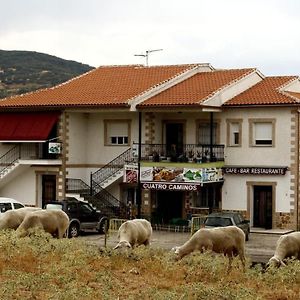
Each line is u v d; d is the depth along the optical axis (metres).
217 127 45.31
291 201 43.12
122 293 18.42
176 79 48.62
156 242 36.97
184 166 43.19
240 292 18.36
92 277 20.19
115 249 24.72
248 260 24.16
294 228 43.00
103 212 44.66
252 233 41.94
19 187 48.09
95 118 47.84
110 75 52.22
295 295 19.09
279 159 43.56
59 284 19.14
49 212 27.91
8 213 28.75
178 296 17.73
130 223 27.19
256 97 44.88
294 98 43.31
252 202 44.25
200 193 45.53
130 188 46.59
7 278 19.55
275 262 23.23
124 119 46.91
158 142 46.69
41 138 46.28
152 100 45.28
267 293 19.31
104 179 46.28
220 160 44.78
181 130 46.50
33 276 19.42
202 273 21.41
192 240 24.36
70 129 47.00
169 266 22.25
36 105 46.88
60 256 23.41
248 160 44.38
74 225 39.19
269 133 43.91
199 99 43.50
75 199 43.84
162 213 45.50
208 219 37.69
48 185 47.44
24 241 24.66
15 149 48.50
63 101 46.84
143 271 22.00
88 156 48.03
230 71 49.28
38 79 132.75
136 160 45.47
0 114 48.69
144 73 51.19
